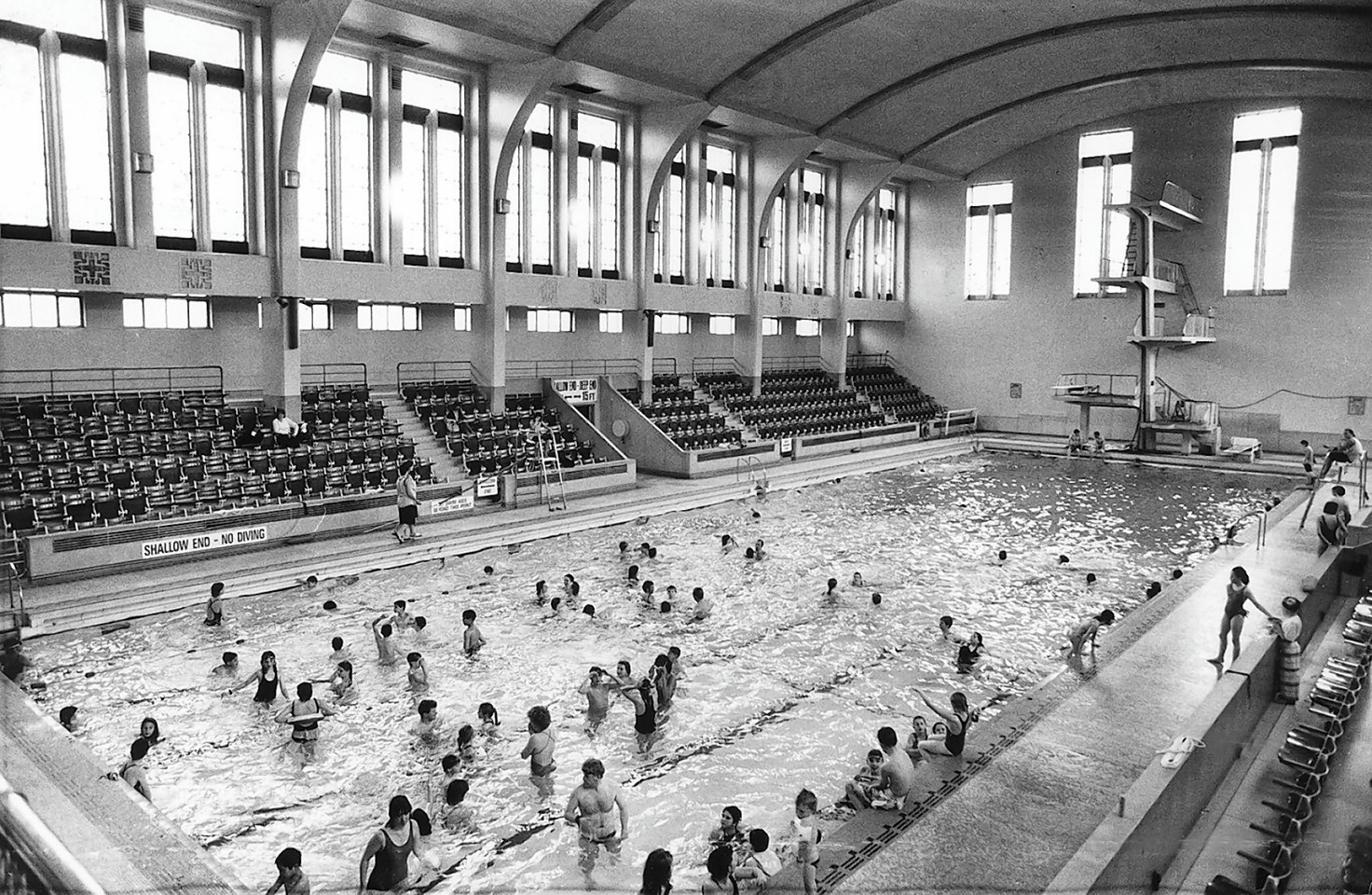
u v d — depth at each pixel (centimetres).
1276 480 3009
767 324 4069
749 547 2061
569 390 3031
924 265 4403
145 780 943
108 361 2080
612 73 2567
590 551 2045
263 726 1146
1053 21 2700
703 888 765
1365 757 1027
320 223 2348
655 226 3131
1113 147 3778
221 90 2119
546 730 1036
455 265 2659
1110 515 2470
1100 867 707
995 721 1070
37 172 1864
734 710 1217
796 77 2888
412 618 1550
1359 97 3192
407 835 819
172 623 1526
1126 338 3847
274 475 2022
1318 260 3347
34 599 1504
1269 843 834
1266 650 1189
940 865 757
